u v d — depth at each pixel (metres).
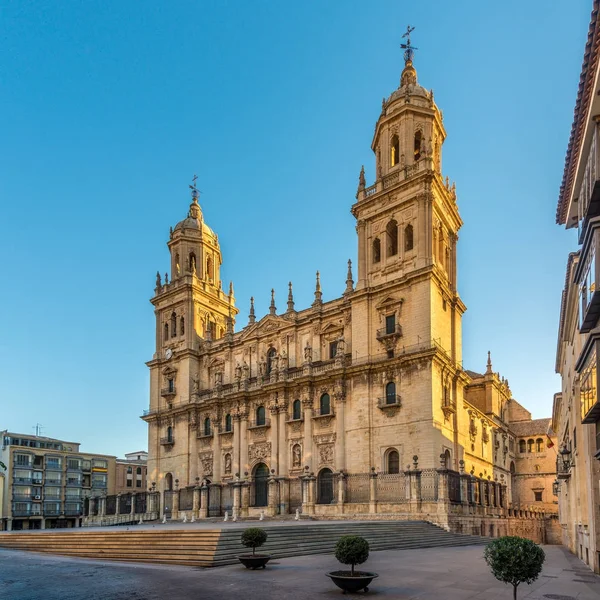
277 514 58.62
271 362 67.56
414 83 64.44
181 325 78.19
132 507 68.94
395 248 60.81
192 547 28.64
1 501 102.25
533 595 18.06
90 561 29.17
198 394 73.12
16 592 19.61
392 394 54.44
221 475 67.19
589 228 20.36
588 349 22.09
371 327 58.09
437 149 63.84
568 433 40.75
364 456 54.41
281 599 17.47
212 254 84.00
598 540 24.03
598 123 20.12
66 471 112.00
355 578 18.05
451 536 42.72
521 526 64.50
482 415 69.06
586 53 18.12
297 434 60.78
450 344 58.91
